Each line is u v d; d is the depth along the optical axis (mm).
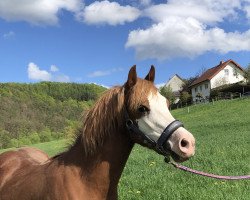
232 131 26203
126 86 4332
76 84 104188
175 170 11320
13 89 93938
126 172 12000
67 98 99250
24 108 85062
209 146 17312
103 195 4355
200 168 11516
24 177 4879
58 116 86125
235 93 65438
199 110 54938
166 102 4324
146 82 4336
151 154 16172
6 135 67875
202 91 84875
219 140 20047
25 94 93438
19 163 5418
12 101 86438
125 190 9227
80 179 4332
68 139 4742
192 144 4109
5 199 4855
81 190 4289
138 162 14008
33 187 4551
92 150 4344
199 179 9734
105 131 4348
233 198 7785
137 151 18141
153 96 4238
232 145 16656
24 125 75000
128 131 4328
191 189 8695
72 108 92625
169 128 4129
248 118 35375
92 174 4324
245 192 8242
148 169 12031
